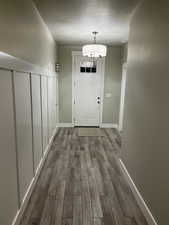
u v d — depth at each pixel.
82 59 5.45
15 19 1.73
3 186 1.47
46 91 3.47
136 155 2.35
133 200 2.29
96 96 5.68
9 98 1.56
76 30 3.74
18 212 1.85
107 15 2.82
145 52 2.08
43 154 3.19
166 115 1.55
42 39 3.09
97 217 1.98
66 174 2.87
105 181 2.71
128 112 2.78
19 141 1.85
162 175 1.61
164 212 1.57
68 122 5.76
